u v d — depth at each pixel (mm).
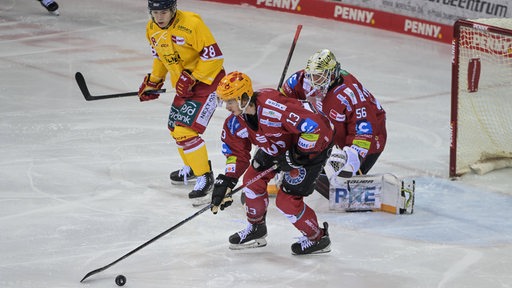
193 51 13680
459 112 15852
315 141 10859
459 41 15297
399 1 27172
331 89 13148
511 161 16234
